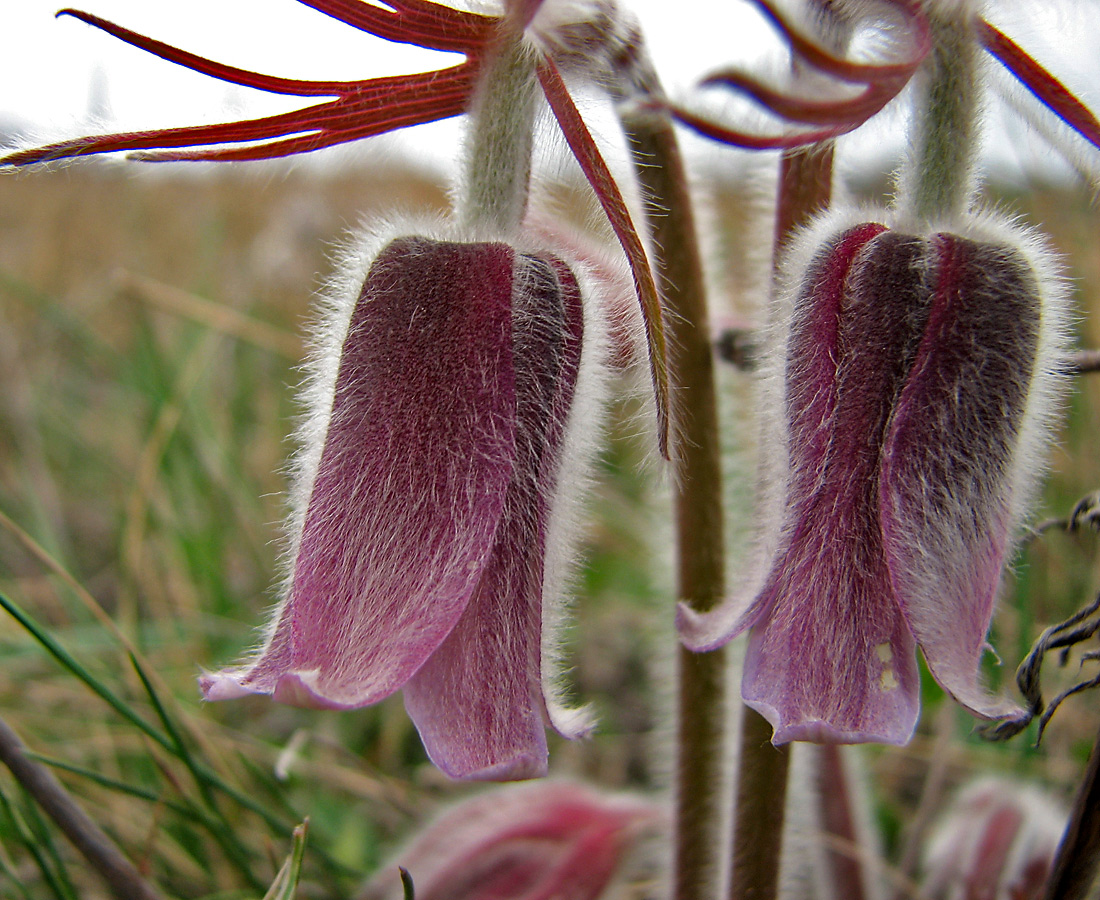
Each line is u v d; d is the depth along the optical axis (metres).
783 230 0.08
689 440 0.08
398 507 0.07
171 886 0.10
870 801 0.11
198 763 0.10
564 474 0.07
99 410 0.18
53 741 0.12
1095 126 0.07
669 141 0.08
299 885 0.10
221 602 0.14
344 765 0.12
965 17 0.07
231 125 0.07
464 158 0.07
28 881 0.10
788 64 0.07
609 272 0.08
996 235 0.07
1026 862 0.10
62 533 0.16
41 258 0.23
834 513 0.07
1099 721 0.11
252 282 0.21
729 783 0.09
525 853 0.10
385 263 0.07
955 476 0.07
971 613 0.06
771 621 0.07
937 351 0.07
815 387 0.07
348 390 0.07
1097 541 0.12
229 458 0.16
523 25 0.07
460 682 0.07
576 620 0.15
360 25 0.07
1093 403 0.13
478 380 0.07
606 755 0.13
